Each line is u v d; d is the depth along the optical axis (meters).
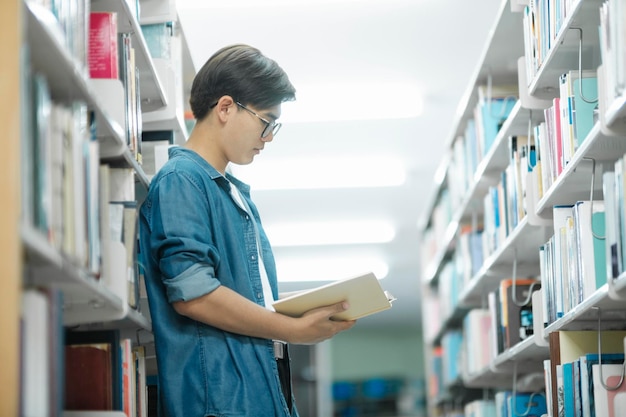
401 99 5.50
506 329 3.83
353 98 5.48
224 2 4.39
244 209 2.39
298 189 6.89
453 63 5.08
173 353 2.21
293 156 6.29
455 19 4.62
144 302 2.60
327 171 6.57
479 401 4.84
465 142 4.65
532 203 3.20
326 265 8.85
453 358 5.82
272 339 2.26
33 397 1.43
